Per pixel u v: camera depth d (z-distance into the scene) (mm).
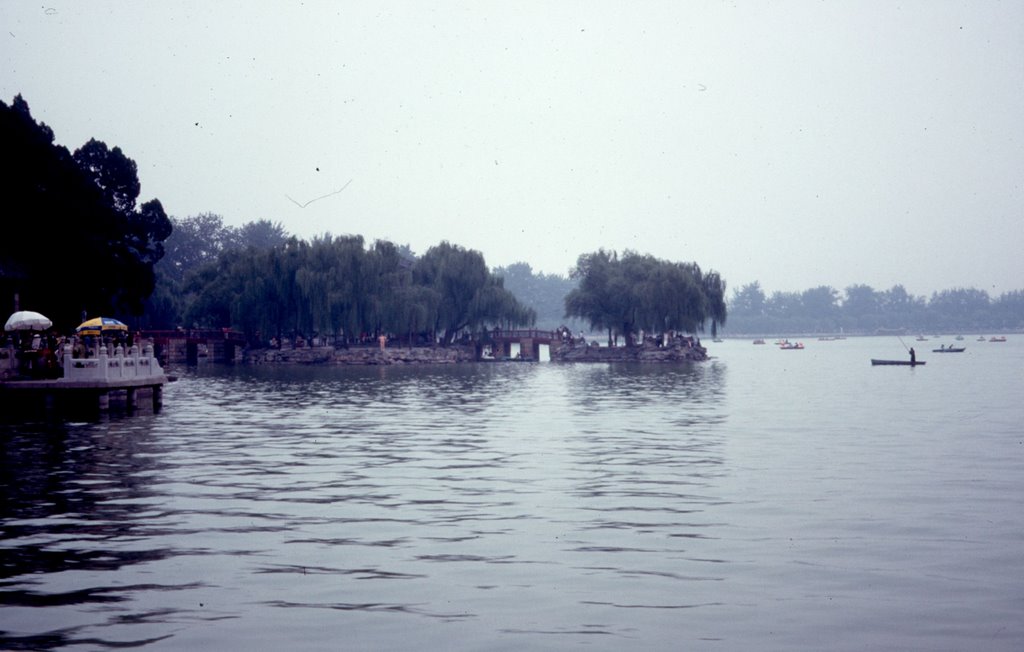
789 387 68750
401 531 19016
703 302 118188
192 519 20141
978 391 63344
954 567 16328
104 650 12367
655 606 14219
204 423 41000
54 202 66438
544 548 17625
